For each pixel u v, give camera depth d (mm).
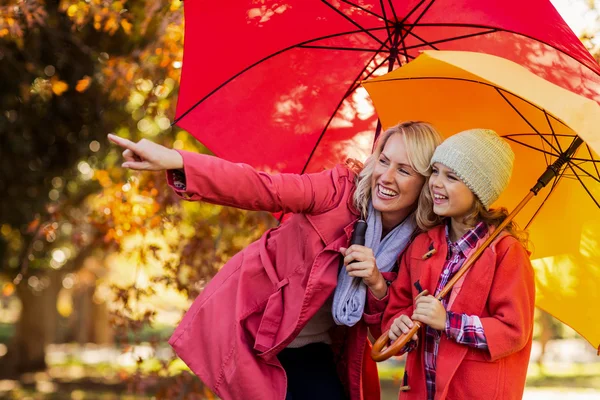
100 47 9227
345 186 3961
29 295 21922
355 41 4480
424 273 3754
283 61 4480
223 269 4152
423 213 3846
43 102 9984
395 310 3818
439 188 3688
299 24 4371
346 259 3789
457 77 3963
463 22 4137
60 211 8164
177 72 6809
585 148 3865
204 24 4180
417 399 3766
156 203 6969
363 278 3795
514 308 3549
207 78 4305
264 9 4250
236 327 3900
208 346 3973
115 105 9719
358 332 3967
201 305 4055
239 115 4453
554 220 4102
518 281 3598
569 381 22422
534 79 3291
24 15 6969
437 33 4312
